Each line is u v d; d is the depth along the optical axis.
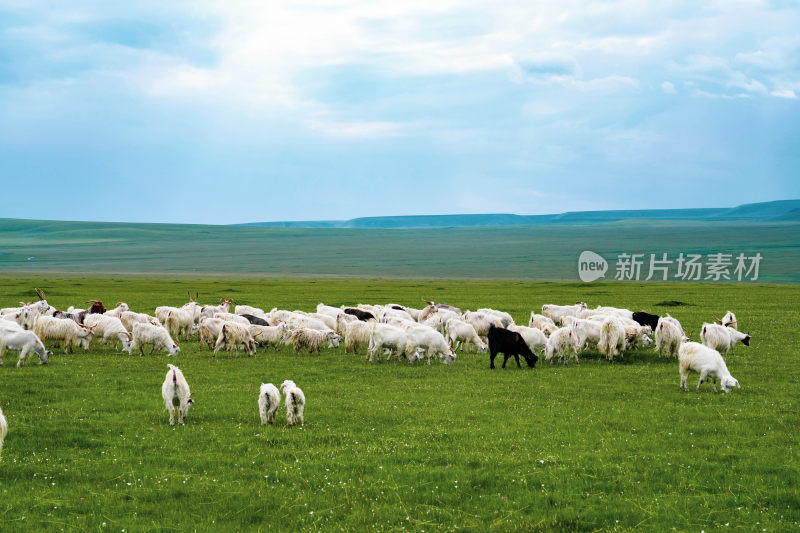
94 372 24.20
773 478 13.11
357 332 29.27
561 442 15.73
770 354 29.45
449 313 36.03
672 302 57.56
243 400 20.08
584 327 28.98
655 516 11.34
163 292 73.19
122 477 13.12
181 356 28.56
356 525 10.95
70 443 15.37
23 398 19.73
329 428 16.78
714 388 21.61
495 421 17.67
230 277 139.75
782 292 74.44
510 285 98.25
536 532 10.79
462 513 11.48
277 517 11.30
